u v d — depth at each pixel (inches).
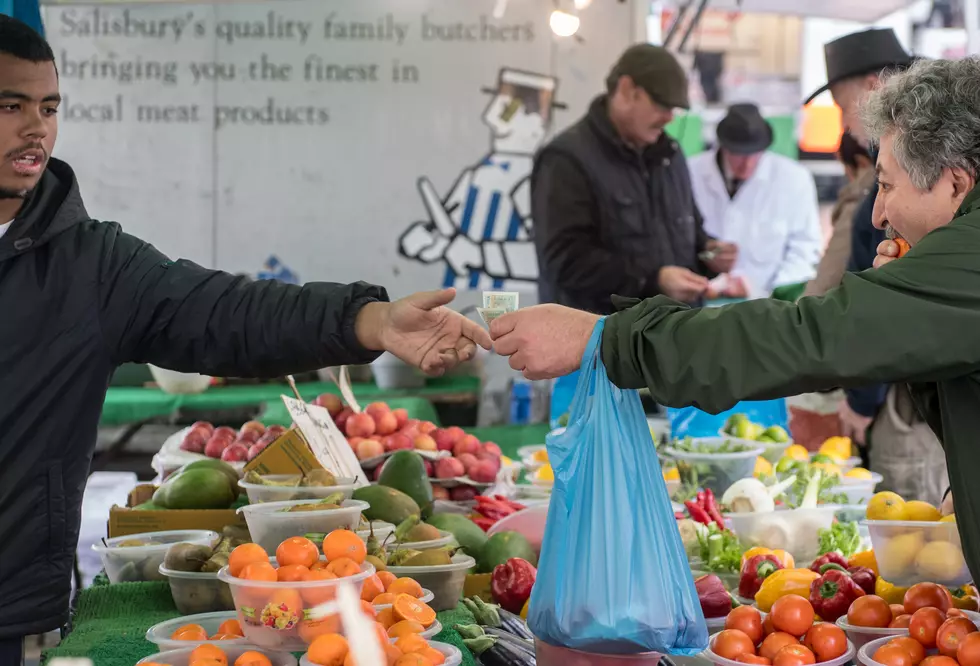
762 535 104.7
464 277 228.1
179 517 101.7
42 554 79.3
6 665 78.9
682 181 209.0
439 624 69.8
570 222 199.3
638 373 68.4
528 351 71.7
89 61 223.0
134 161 225.1
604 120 199.0
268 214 226.7
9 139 74.3
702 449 123.7
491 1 222.8
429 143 225.5
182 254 226.5
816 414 174.7
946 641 70.2
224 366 82.0
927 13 287.4
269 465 102.7
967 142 66.2
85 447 81.7
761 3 238.7
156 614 86.7
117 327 81.0
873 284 64.4
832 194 281.0
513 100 224.4
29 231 78.4
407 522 93.1
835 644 74.7
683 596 69.1
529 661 77.0
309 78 224.1
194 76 223.9
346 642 60.6
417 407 190.2
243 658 61.6
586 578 67.7
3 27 74.3
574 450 69.9
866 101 72.8
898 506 88.6
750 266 264.1
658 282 201.8
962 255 63.6
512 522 107.7
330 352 81.1
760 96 282.8
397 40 223.6
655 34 281.4
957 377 66.1
